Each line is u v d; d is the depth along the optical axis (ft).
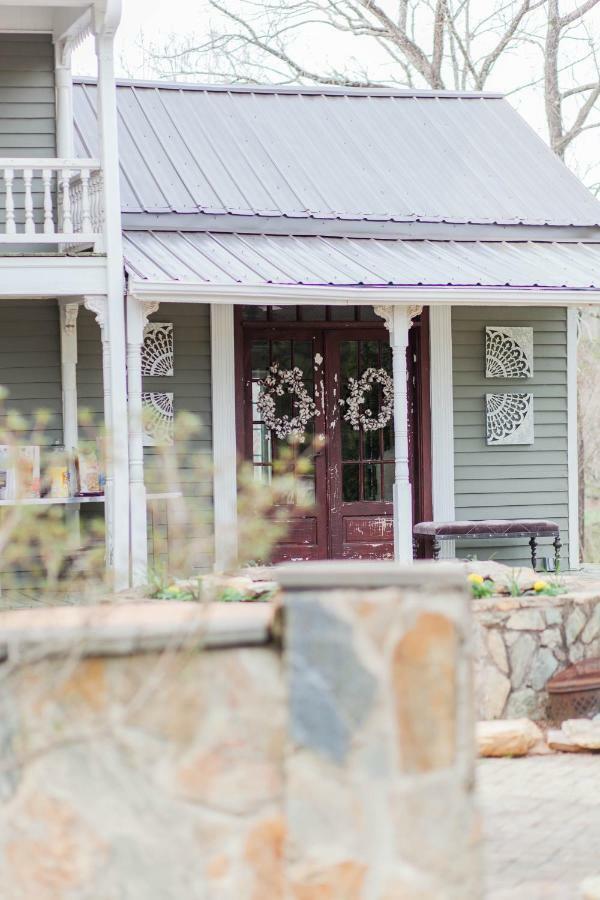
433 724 12.25
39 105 41.96
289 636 12.41
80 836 12.60
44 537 14.62
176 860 12.64
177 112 49.47
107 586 17.40
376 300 39.01
